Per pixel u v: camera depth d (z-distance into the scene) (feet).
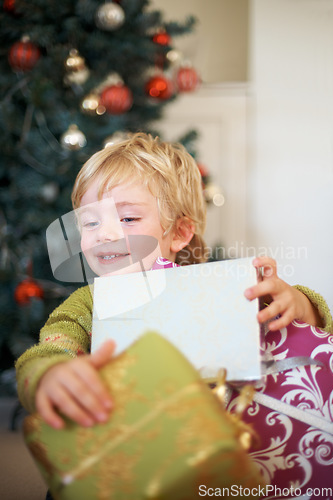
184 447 1.13
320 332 1.81
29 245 5.50
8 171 5.79
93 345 1.73
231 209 8.25
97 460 1.18
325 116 7.79
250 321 1.65
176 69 6.57
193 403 1.17
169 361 1.24
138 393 1.21
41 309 5.11
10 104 5.65
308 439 1.63
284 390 1.68
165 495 1.13
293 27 7.85
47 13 5.74
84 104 5.65
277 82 7.86
